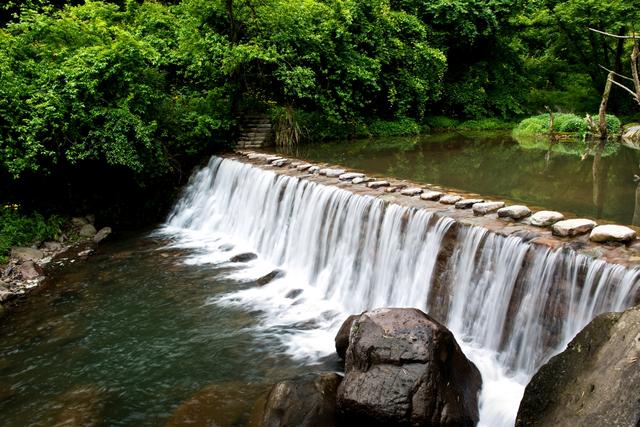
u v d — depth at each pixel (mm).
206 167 13141
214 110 14641
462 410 4680
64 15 13914
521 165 12109
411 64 20250
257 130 15617
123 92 11930
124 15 17156
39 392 5930
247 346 6754
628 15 21734
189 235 11711
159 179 13195
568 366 4031
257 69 15617
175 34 16125
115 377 6180
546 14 24391
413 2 21828
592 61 25781
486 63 25062
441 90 22484
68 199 12164
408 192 8266
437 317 6652
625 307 4695
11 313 8039
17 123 10562
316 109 17516
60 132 10867
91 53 11328
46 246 10836
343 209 8438
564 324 5238
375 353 4887
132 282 9039
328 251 8672
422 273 6922
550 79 28484
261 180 10812
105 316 7797
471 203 7254
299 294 8391
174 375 6160
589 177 10562
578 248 5352
